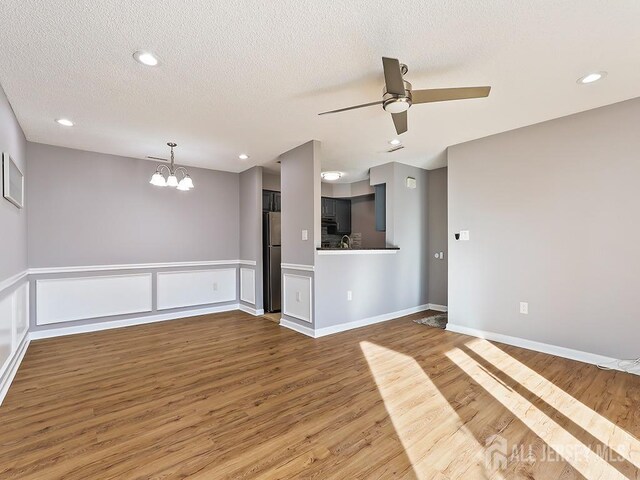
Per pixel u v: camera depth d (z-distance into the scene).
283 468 1.62
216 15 1.68
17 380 2.67
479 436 1.87
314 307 3.88
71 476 1.57
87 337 3.88
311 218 3.87
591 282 2.95
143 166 4.61
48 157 3.88
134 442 1.83
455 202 3.97
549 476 1.56
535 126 3.28
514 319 3.48
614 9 1.66
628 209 2.75
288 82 2.41
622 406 2.18
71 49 1.96
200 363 3.04
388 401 2.29
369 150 4.22
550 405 2.21
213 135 3.57
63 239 3.98
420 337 3.81
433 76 2.33
